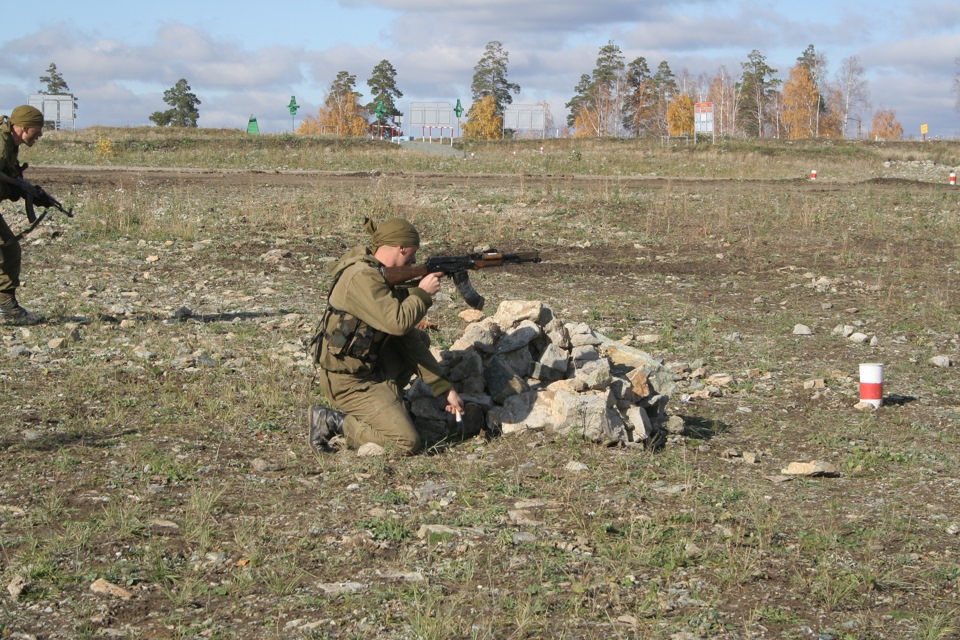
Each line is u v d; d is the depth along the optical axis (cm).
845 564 428
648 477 542
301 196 2059
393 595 375
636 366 675
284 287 1192
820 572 415
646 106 10388
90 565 395
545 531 448
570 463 552
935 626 363
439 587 383
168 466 523
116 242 1520
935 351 962
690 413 709
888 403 757
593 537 441
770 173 3597
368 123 10581
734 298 1239
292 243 1567
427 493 500
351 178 2678
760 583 402
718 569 412
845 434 660
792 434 661
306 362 783
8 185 844
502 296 1180
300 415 642
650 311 1120
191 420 615
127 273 1260
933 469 588
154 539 421
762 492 529
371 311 546
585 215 1945
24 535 422
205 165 3319
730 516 478
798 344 977
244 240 1568
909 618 375
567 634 350
